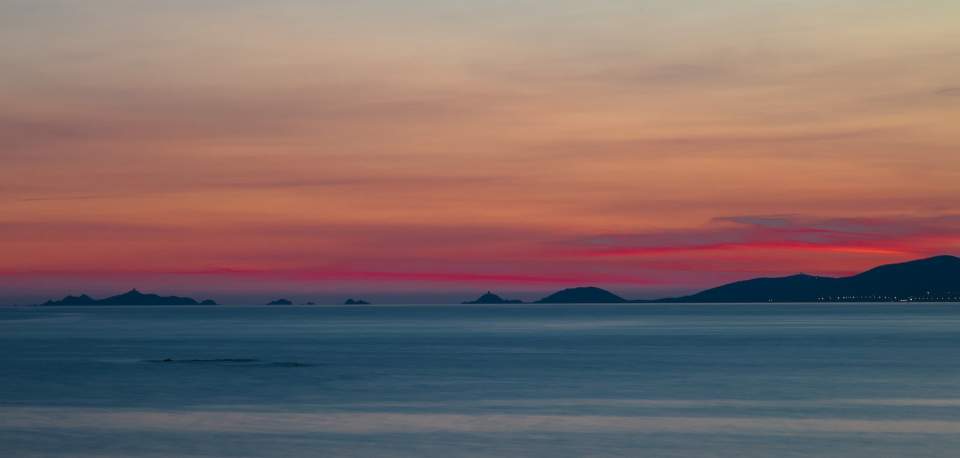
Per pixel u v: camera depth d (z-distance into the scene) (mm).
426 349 101812
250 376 66250
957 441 36812
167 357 89188
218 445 36531
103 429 40500
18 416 44656
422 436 38438
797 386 56562
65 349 104312
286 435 38750
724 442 36906
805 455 34344
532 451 35281
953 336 126062
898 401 48781
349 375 66688
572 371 69000
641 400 49875
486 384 59219
